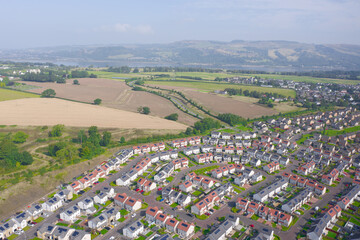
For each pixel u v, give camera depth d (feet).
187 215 485.97
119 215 471.62
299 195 533.96
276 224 467.11
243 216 488.02
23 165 624.18
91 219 449.48
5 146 614.75
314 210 511.40
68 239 406.41
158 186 586.04
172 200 527.40
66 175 611.06
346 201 515.91
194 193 563.48
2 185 537.24
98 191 556.10
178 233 434.30
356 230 449.89
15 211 486.38
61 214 462.60
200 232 440.04
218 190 550.77
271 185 575.38
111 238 415.64
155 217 461.78
